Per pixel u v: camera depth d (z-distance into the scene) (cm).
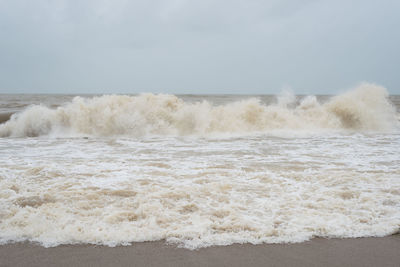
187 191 401
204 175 488
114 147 793
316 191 407
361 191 407
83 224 300
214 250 262
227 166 555
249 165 564
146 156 659
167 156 659
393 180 460
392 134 1070
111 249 261
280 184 439
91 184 430
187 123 1107
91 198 371
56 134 1070
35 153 697
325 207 351
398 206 356
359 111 1229
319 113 1293
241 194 394
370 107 1298
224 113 1198
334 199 376
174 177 474
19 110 1694
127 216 320
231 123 1152
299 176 483
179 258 250
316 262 247
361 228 302
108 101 1155
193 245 269
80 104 1116
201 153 698
